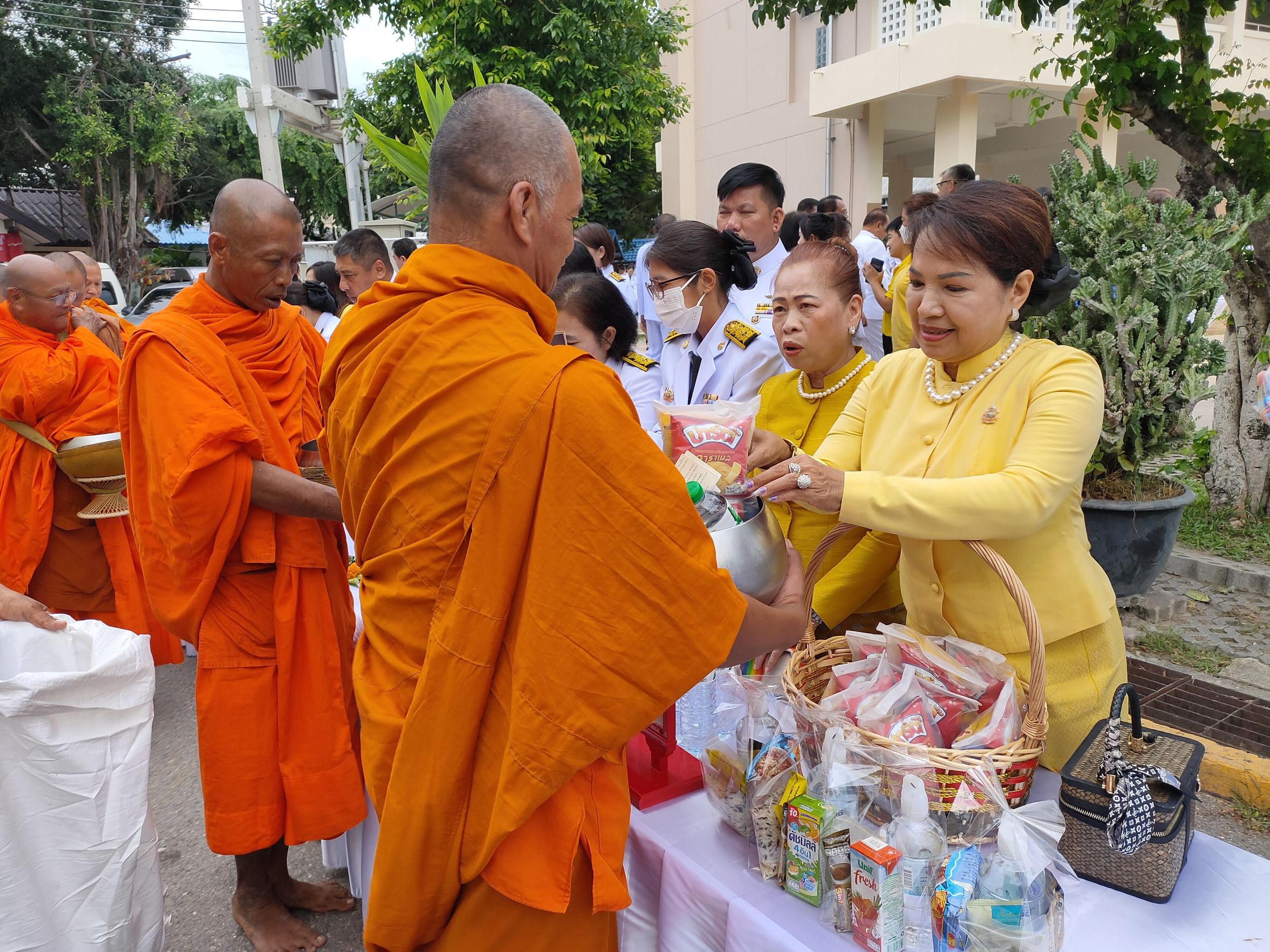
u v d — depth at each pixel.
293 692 2.03
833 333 1.91
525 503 1.00
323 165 23.72
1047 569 1.42
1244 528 4.73
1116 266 3.65
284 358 2.10
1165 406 3.86
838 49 12.17
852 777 1.20
